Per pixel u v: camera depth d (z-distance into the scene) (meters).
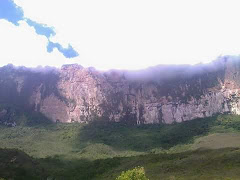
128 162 180.88
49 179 172.12
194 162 141.38
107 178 158.12
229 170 117.94
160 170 142.62
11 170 172.38
